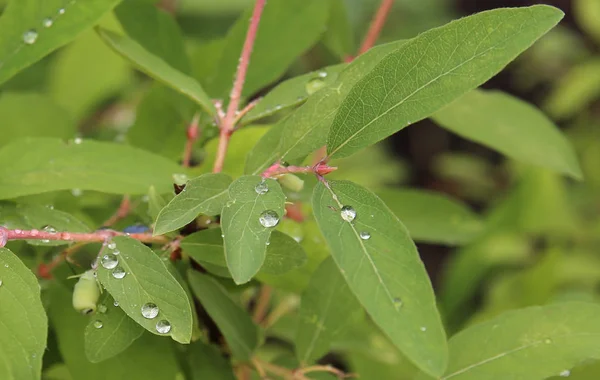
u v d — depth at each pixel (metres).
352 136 0.38
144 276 0.38
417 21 1.12
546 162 0.48
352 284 0.37
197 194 0.38
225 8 0.92
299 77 0.42
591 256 0.87
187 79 0.43
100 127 0.71
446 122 0.48
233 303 0.43
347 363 0.56
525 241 0.87
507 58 0.37
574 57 1.21
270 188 0.37
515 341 0.40
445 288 0.75
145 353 0.42
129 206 0.46
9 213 0.41
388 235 0.37
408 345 0.36
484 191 1.21
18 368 0.37
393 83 0.38
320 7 0.48
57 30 0.43
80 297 0.39
